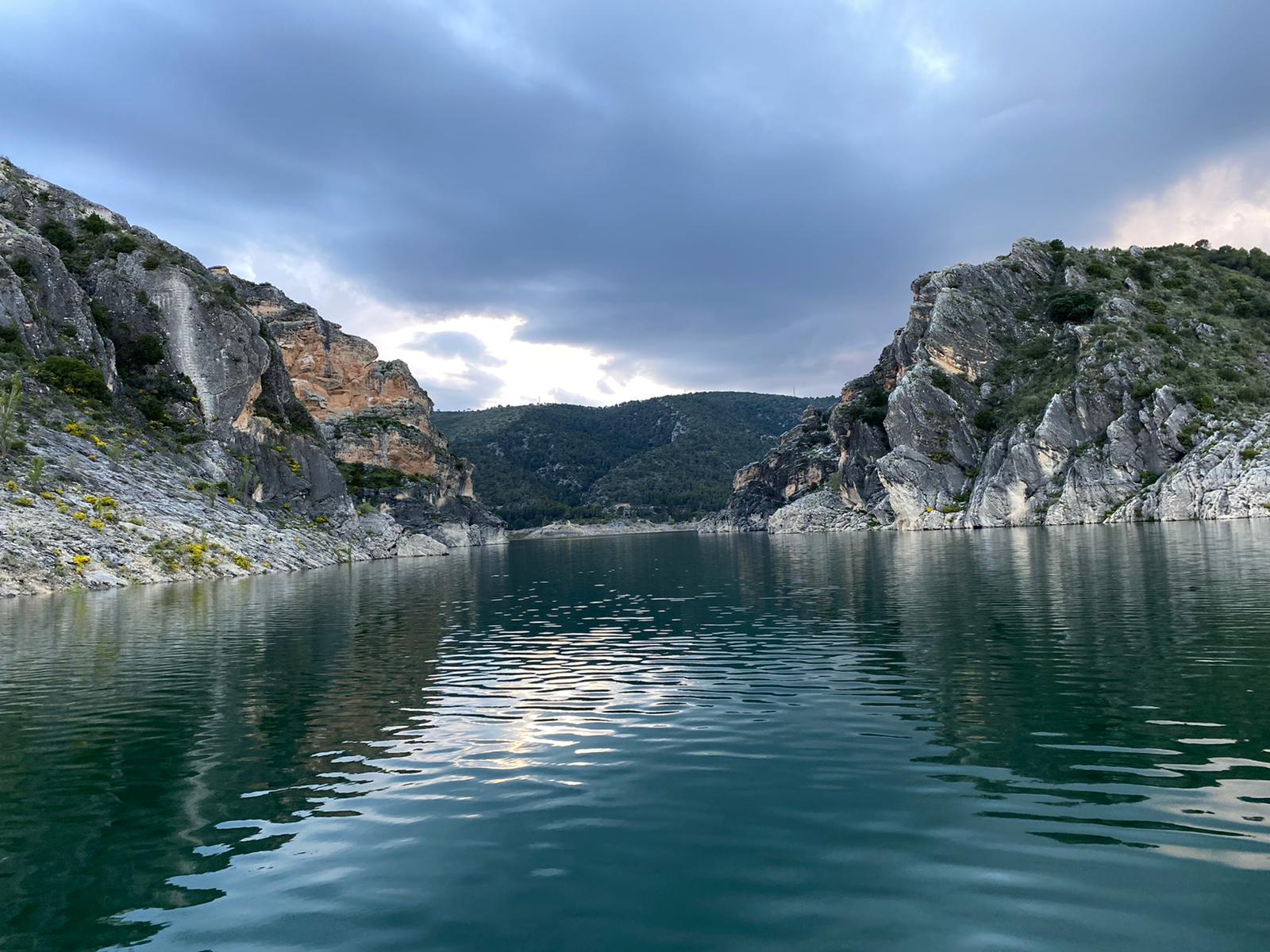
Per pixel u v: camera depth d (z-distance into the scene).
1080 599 29.84
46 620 34.59
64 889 8.45
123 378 89.88
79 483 64.25
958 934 6.89
